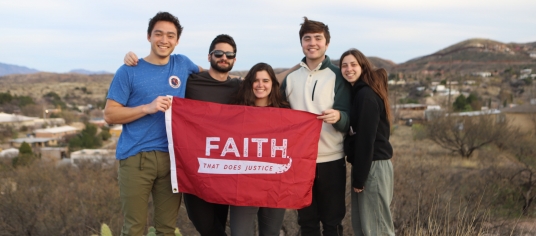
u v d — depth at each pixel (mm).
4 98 123375
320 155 4223
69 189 15445
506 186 13984
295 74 4402
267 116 3926
